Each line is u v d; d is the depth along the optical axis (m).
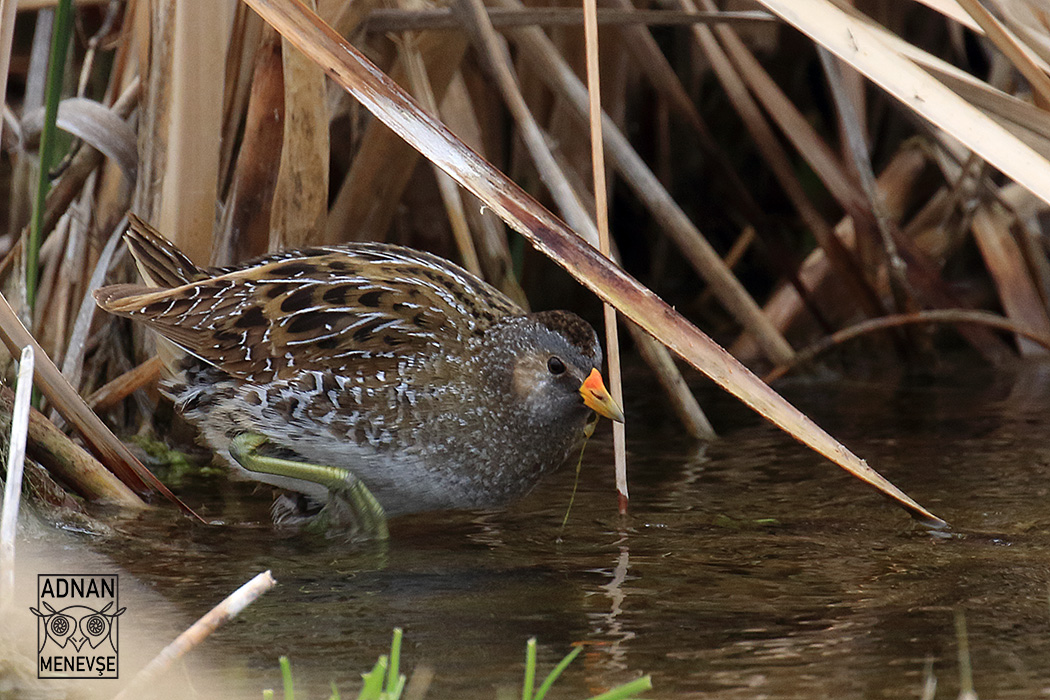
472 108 10.96
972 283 13.42
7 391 7.27
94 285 8.78
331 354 7.39
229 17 8.64
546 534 7.23
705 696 4.66
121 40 9.45
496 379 7.61
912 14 13.62
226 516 7.63
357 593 6.07
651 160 14.38
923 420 9.98
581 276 6.20
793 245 14.46
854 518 7.41
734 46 11.86
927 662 4.97
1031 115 7.32
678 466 8.79
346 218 9.61
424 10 9.62
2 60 7.11
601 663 5.05
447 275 7.94
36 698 4.67
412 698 4.66
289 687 4.17
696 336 6.25
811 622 5.57
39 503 7.07
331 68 6.23
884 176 12.95
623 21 9.92
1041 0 7.81
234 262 8.66
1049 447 9.05
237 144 9.27
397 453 7.50
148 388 9.12
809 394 11.03
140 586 6.09
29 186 11.25
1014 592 5.97
